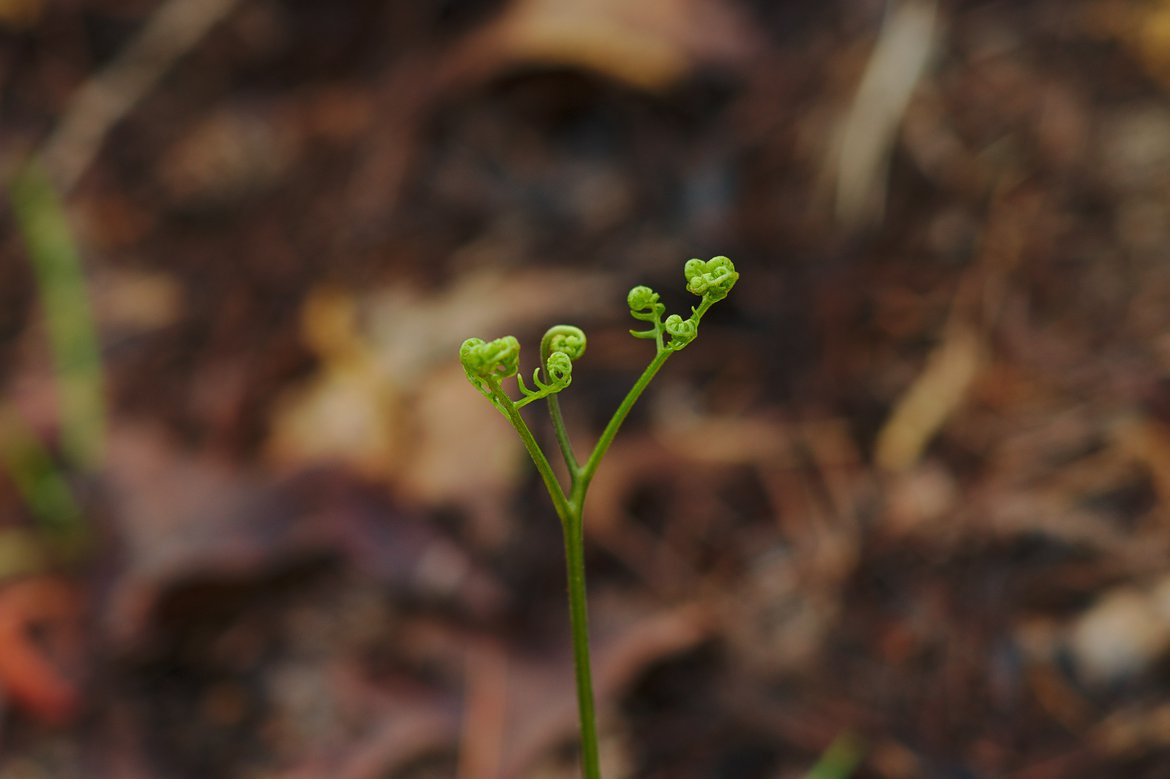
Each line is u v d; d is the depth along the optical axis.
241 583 0.99
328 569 1.01
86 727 0.97
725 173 1.23
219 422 1.12
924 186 1.17
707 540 1.00
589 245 1.21
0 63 1.43
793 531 1.00
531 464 1.03
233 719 0.96
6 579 1.01
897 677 0.94
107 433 1.08
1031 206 1.12
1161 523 0.96
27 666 0.97
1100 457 0.98
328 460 1.03
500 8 1.32
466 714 0.94
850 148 1.18
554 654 0.96
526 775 0.94
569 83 1.30
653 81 1.27
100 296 1.25
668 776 0.93
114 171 1.35
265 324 1.20
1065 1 1.24
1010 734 0.92
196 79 1.40
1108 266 1.07
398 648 0.97
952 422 1.02
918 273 1.12
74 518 1.03
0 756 0.96
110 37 1.44
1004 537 0.97
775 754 0.93
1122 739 0.91
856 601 0.97
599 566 0.99
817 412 1.06
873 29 1.25
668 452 1.04
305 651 0.98
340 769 0.94
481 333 1.14
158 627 0.99
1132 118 1.15
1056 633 0.94
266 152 1.35
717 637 0.96
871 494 1.00
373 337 1.16
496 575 0.98
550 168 1.28
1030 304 1.07
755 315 1.14
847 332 1.10
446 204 1.27
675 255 1.18
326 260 1.24
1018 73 1.21
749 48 1.28
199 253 1.28
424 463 1.04
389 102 1.34
